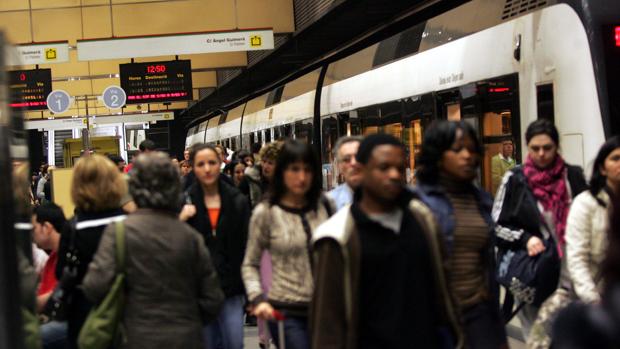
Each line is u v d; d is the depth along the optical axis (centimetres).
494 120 784
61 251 456
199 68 2462
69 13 1775
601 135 627
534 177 500
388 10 1490
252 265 456
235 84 2978
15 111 361
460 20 888
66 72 2481
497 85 774
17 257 329
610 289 159
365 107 1211
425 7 1376
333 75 1453
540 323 471
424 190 387
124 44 1585
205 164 538
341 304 321
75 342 449
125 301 393
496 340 381
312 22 1616
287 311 436
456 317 335
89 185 444
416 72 994
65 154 3111
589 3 641
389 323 318
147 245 391
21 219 351
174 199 401
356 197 335
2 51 337
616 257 158
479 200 395
